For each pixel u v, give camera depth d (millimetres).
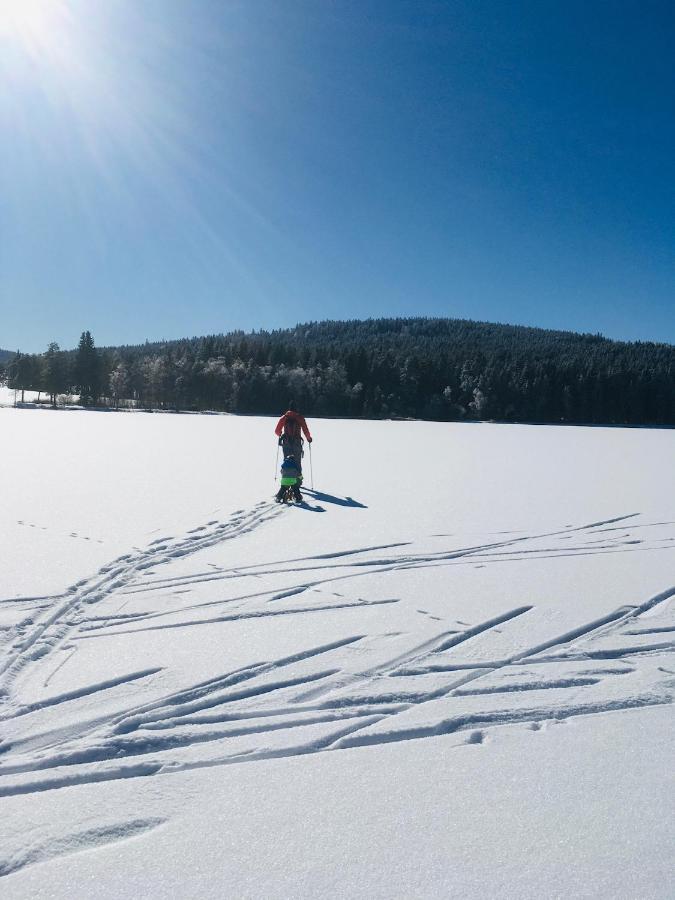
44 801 2432
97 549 6574
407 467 15648
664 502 10648
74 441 20953
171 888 1955
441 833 2230
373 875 2010
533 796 2480
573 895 1925
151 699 3346
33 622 4453
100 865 2062
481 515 9250
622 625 4738
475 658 4035
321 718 3168
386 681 3648
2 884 1969
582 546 7371
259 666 3801
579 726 3131
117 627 4445
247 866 2055
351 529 8109
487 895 1922
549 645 4305
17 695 3359
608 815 2350
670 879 1999
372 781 2588
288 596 5297
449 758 2791
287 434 10227
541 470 15414
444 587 5641
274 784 2561
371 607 5031
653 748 2898
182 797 2463
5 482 11078
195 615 4738
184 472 13344
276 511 9242
